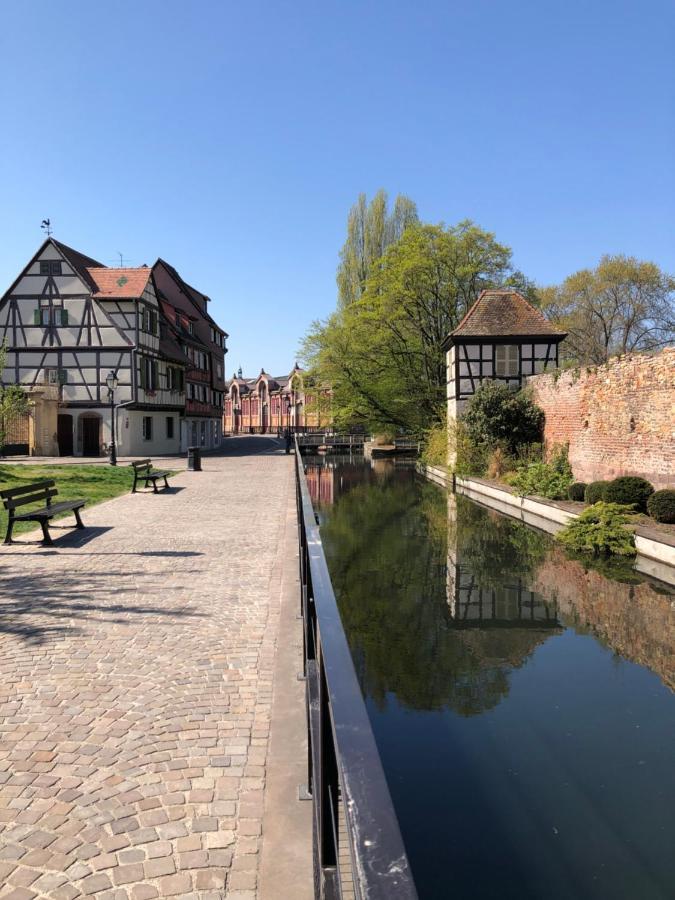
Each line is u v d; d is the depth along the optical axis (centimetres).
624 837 427
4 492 996
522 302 3023
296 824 305
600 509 1409
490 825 444
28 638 587
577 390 2072
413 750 551
